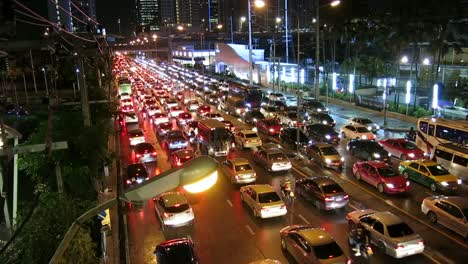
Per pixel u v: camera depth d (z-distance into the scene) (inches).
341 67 2723.9
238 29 7121.1
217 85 3211.1
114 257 704.4
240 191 946.7
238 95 2309.3
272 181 1087.6
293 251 666.8
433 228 778.8
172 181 193.8
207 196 987.9
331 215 857.5
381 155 1194.6
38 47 818.2
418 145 1306.6
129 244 763.4
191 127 1620.3
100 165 957.8
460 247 705.0
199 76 4163.4
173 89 3280.0
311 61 3656.5
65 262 427.5
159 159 1344.7
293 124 1759.4
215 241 761.0
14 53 2112.5
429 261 663.8
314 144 1245.1
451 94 2081.7
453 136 1173.7
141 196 194.5
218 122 1428.4
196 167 192.9
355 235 714.8
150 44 5989.2
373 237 698.8
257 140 1434.5
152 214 892.6
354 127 1510.8
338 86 2797.7
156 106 2169.0
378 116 1964.8
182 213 806.5
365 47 2721.5
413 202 910.4
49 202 531.8
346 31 2603.3
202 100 2770.7
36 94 2497.5
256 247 732.0
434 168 992.2
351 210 878.4
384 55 2518.5
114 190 1019.9
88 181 890.1
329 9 3211.1
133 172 1035.9
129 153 1430.9
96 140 868.0
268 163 1149.1
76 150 840.9
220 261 689.6
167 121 1860.2
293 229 695.1
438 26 2010.3
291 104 2374.5
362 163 1051.9
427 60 2225.6
